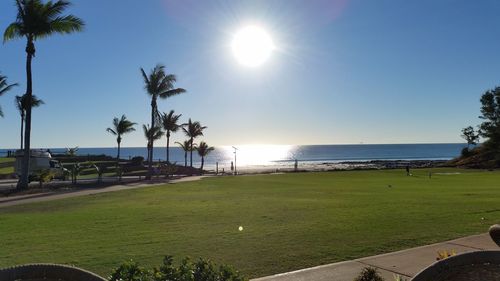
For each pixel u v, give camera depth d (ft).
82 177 152.56
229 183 113.19
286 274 21.85
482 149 280.51
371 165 311.47
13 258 26.35
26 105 95.30
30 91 95.20
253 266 23.89
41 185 102.47
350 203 56.70
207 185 105.91
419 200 59.77
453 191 76.64
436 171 183.83
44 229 37.96
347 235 33.14
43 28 92.17
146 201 65.82
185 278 12.11
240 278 12.68
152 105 155.63
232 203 59.00
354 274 21.76
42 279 10.41
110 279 12.02
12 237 33.86
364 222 39.65
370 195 69.87
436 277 11.44
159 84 155.22
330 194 73.00
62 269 10.57
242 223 39.91
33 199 73.82
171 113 207.21
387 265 23.48
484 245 28.50
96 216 47.03
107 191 89.71
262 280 20.83
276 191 82.02
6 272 10.17
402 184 100.58
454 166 247.70
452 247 27.96
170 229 36.99
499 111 270.87
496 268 11.57
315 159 565.53
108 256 26.58
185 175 174.50
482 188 84.12
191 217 44.70
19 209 58.34
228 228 37.11
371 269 17.56
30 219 45.50
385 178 131.13
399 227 36.70
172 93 157.17
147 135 186.09
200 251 27.78
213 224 39.55
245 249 28.30
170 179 140.15
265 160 575.38
